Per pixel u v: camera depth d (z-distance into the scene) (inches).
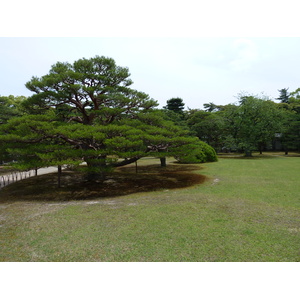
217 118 1288.1
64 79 407.2
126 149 392.2
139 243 187.5
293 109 1533.0
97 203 318.7
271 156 1142.3
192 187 410.6
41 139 362.3
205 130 1327.5
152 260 161.3
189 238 195.0
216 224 225.8
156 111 494.9
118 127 356.2
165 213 262.4
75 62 442.6
